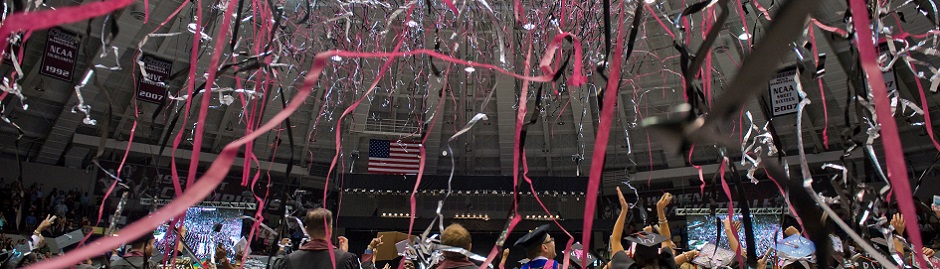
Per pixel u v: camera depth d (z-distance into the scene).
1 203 17.53
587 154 22.80
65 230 18.16
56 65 16.17
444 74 1.55
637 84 19.12
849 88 1.06
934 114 17.22
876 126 1.02
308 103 20.92
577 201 22.08
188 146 20.98
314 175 23.03
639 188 23.03
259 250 13.30
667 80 18.50
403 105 21.05
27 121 19.53
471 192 21.42
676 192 21.83
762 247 12.41
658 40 16.69
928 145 18.03
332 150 22.98
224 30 0.93
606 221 20.69
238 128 21.23
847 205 1.08
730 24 14.62
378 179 20.80
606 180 23.41
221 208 17.80
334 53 0.62
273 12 1.32
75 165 20.12
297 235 11.61
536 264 3.74
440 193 22.20
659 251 2.96
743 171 17.84
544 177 21.52
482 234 22.05
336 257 3.12
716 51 15.06
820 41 15.09
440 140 23.25
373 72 15.23
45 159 20.03
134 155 20.28
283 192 1.58
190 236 16.62
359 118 20.98
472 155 24.00
